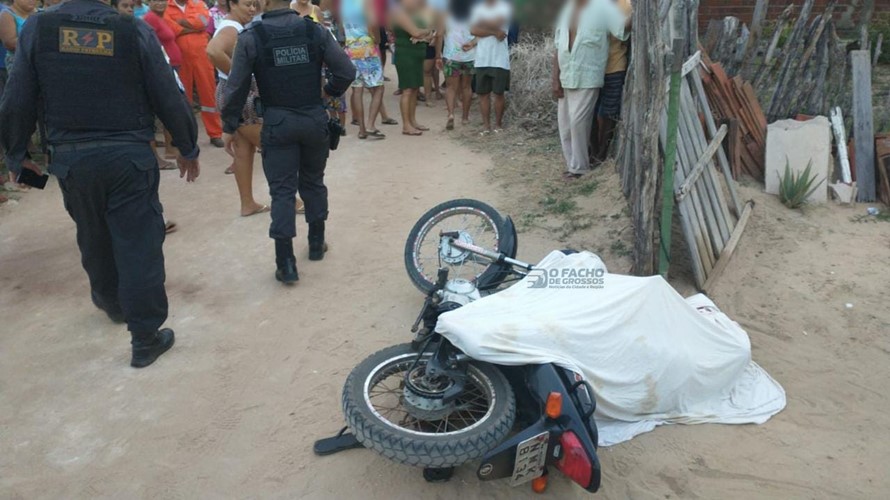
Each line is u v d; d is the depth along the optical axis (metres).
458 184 6.96
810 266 4.86
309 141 4.71
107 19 3.50
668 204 4.36
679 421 3.41
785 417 3.48
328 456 3.27
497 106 8.69
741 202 5.52
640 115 4.52
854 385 3.73
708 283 4.61
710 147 4.94
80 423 3.55
